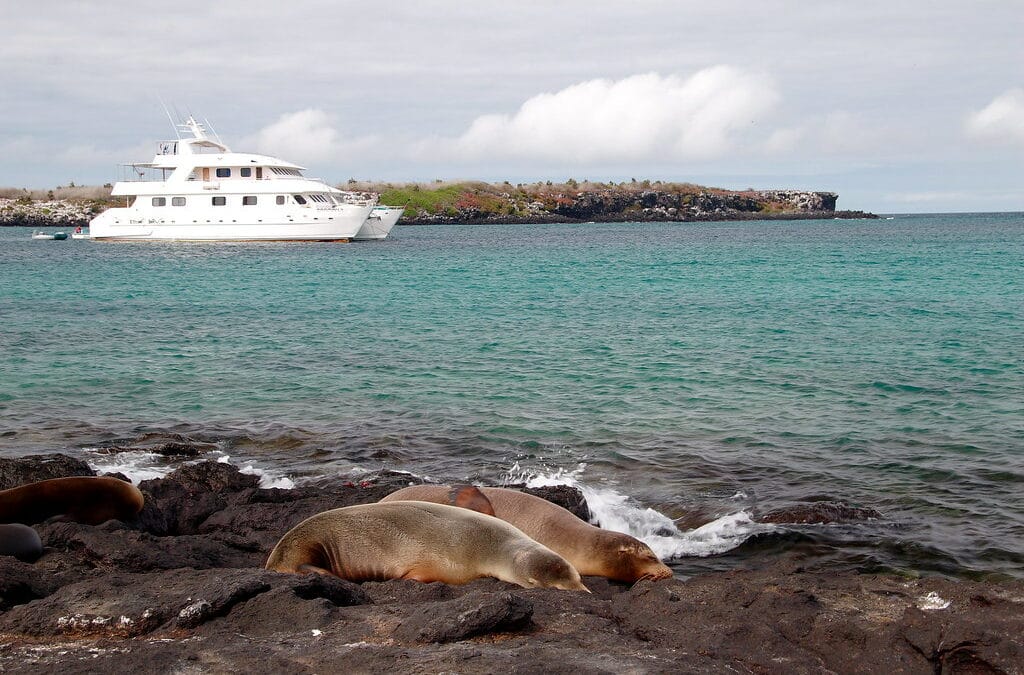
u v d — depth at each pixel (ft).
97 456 33.58
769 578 18.07
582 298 95.35
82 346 61.57
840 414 40.75
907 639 14.28
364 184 477.36
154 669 12.06
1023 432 36.88
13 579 16.14
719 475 31.96
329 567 19.24
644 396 45.16
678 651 13.12
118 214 201.05
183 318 78.18
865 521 26.35
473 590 17.04
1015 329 67.46
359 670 12.05
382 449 35.32
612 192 532.73
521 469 32.81
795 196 629.10
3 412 41.88
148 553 19.56
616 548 19.89
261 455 34.83
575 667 12.11
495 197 488.02
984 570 22.67
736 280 118.01
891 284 109.29
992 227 399.85
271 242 199.11
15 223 392.47
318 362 55.47
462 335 67.31
